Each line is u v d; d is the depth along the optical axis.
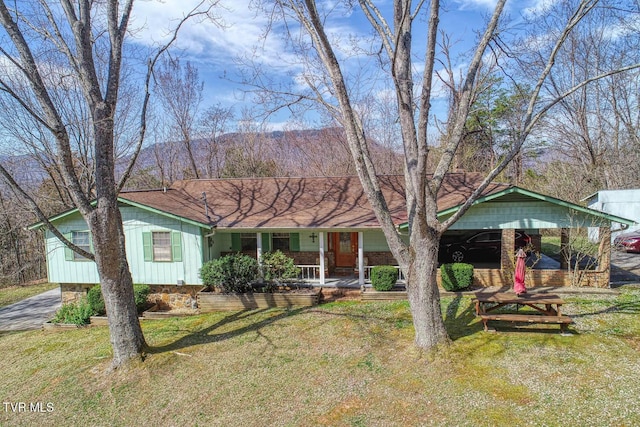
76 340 11.02
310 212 14.66
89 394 7.75
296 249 15.84
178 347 9.54
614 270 15.01
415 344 8.23
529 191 11.76
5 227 22.33
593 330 8.93
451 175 16.14
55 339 11.34
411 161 7.91
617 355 7.63
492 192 12.41
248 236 15.95
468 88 7.74
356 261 15.32
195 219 13.33
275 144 34.47
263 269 13.45
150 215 13.67
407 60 7.94
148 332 10.85
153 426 6.59
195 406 7.03
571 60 23.86
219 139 33.56
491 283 12.77
